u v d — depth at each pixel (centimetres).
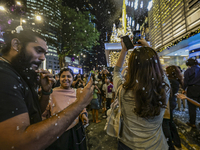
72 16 1239
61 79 171
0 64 49
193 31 432
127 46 100
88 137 267
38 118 66
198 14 412
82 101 53
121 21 954
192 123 261
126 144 85
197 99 255
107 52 973
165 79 88
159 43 739
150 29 867
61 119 44
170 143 157
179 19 527
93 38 1300
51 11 1098
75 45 1253
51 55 3497
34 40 62
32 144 37
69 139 142
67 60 3922
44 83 83
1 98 37
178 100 389
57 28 1163
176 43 534
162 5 669
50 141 41
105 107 461
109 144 236
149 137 78
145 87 72
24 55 60
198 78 257
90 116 430
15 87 44
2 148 34
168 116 156
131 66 83
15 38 59
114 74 107
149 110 70
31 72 63
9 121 36
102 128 314
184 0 477
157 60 81
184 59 855
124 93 84
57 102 156
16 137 35
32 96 65
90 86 60
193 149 195
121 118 92
